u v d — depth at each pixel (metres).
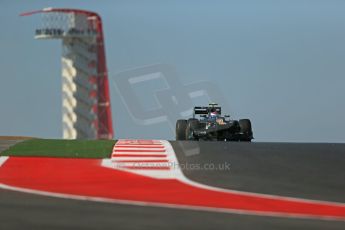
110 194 37.22
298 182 42.75
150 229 27.84
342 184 42.25
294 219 31.16
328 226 29.77
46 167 47.66
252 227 28.86
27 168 47.22
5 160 50.59
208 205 34.38
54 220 29.14
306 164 50.22
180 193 38.06
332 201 36.50
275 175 45.28
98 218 29.88
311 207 34.59
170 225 28.77
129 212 31.69
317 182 42.84
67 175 44.38
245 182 42.38
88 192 37.81
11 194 36.53
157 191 38.62
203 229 28.16
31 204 33.31
